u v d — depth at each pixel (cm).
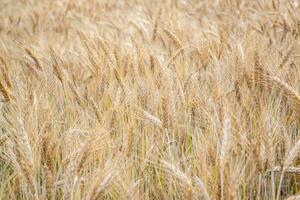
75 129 304
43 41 661
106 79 408
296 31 518
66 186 249
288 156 255
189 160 300
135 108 354
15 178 264
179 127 333
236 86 367
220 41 465
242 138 278
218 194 231
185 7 868
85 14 928
